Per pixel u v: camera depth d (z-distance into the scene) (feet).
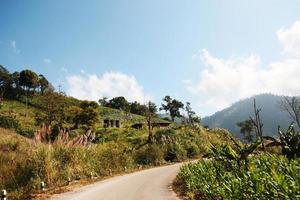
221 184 39.68
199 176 51.67
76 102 371.76
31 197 49.06
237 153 46.65
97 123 249.34
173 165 129.90
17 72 407.23
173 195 49.96
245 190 30.55
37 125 213.46
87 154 77.10
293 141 39.91
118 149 103.55
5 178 57.93
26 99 351.87
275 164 35.19
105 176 82.48
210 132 232.12
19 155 66.44
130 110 478.18
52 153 64.75
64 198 47.73
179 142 176.55
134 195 50.01
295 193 23.56
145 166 124.57
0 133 123.13
